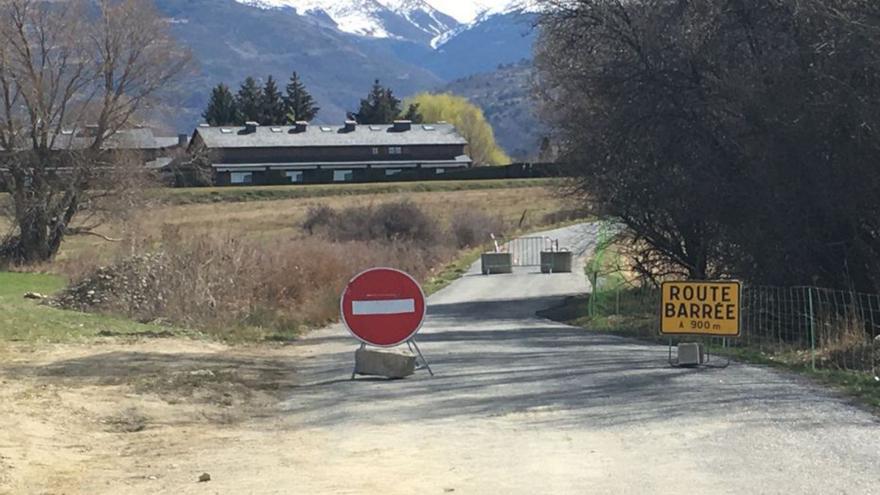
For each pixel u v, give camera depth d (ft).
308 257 94.79
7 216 174.70
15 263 169.89
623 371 48.11
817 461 28.07
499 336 73.20
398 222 195.31
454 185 310.86
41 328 64.95
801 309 64.23
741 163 74.28
